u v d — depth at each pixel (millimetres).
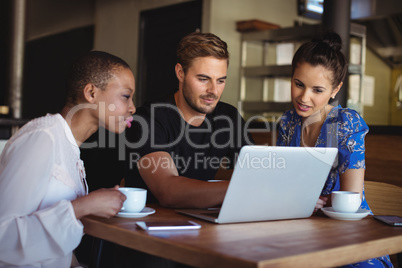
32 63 7977
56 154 1247
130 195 1282
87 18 6957
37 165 1179
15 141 1209
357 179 1615
